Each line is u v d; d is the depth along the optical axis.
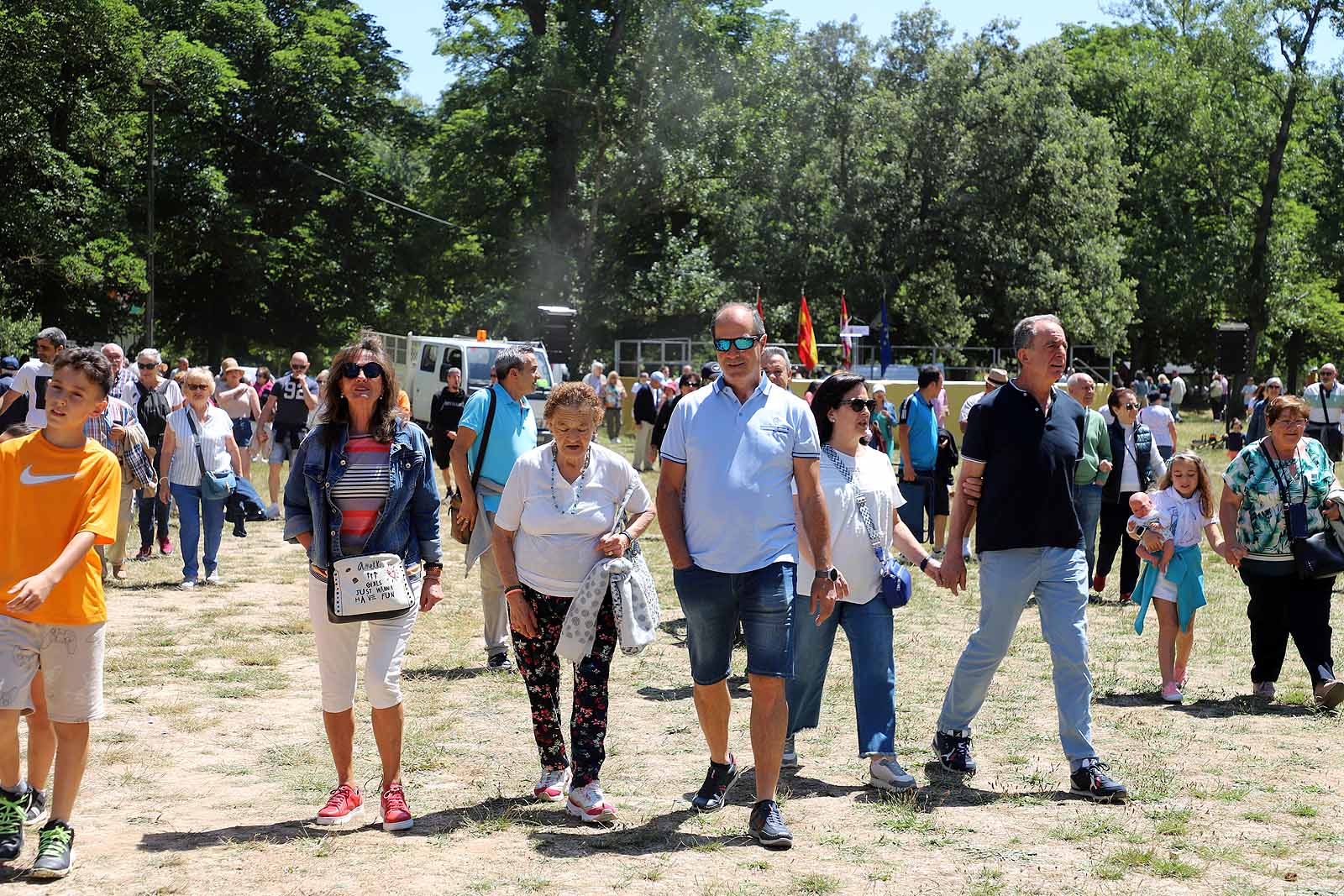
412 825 5.13
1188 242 50.50
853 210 42.78
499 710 7.38
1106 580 13.06
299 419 17.25
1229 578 13.38
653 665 8.65
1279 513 7.58
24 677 4.57
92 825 5.14
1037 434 5.75
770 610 4.92
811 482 5.06
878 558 5.83
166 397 13.15
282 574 12.55
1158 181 51.91
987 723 7.07
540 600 5.43
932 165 42.66
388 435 5.13
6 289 34.88
